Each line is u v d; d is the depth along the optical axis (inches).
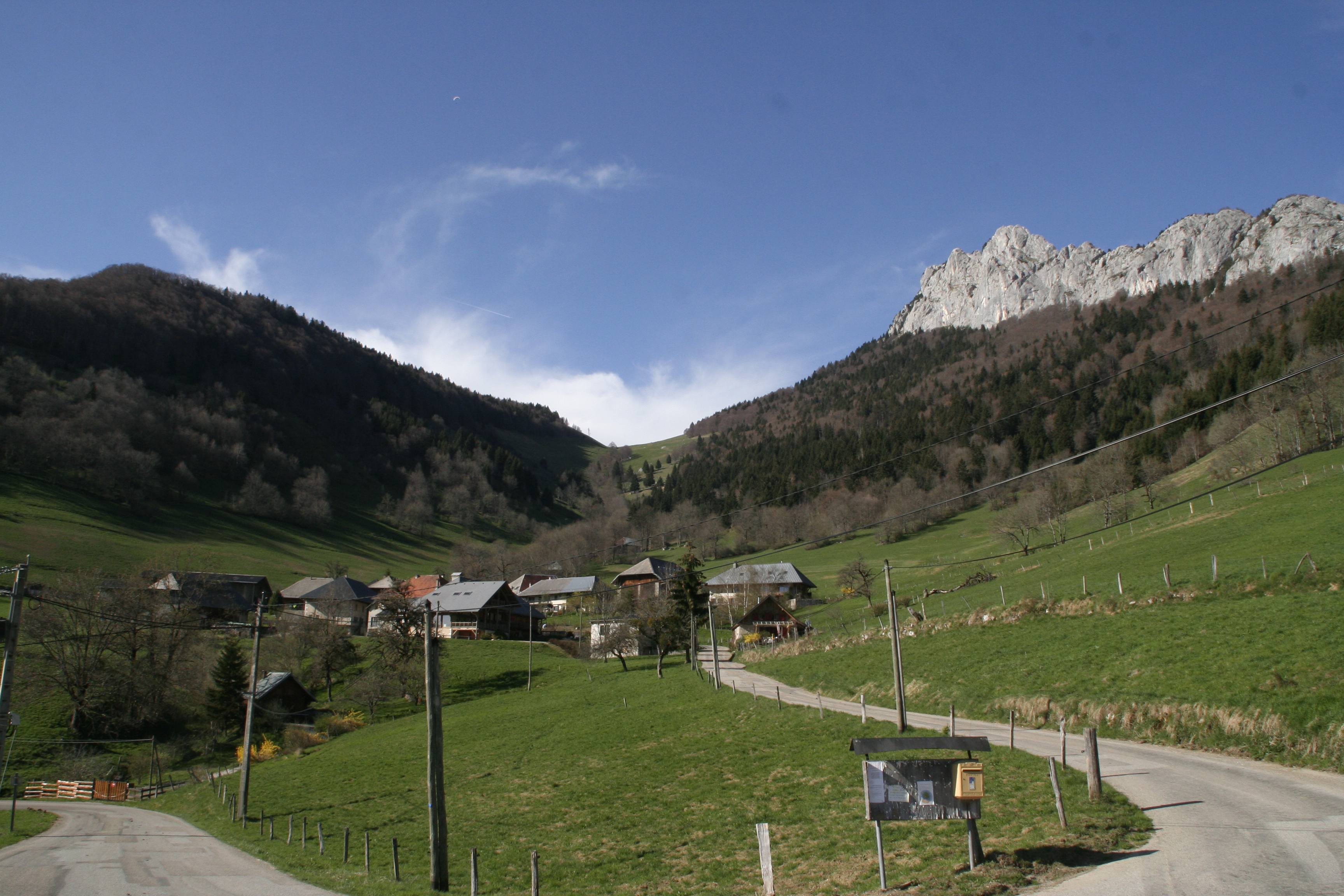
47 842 1385.3
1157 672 1259.2
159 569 3484.3
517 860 1046.4
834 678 2010.3
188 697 2945.4
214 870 1058.1
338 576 5177.2
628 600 4407.0
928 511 6097.4
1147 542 2637.8
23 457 5561.0
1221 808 716.7
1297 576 1625.2
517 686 3132.4
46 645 2546.8
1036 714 1305.4
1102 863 597.6
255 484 7081.7
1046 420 7273.6
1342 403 3184.1
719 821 1066.7
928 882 598.2
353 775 1897.1
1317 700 962.1
